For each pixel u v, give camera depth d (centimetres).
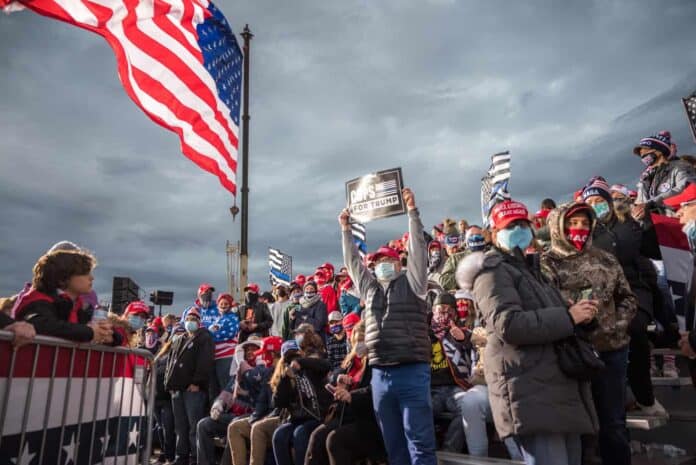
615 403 341
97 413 372
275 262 1553
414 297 418
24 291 394
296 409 571
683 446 426
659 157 604
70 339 328
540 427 257
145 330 1105
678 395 484
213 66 516
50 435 314
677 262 440
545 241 616
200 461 718
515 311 269
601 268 357
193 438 757
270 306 1037
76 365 345
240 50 568
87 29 434
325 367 583
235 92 548
